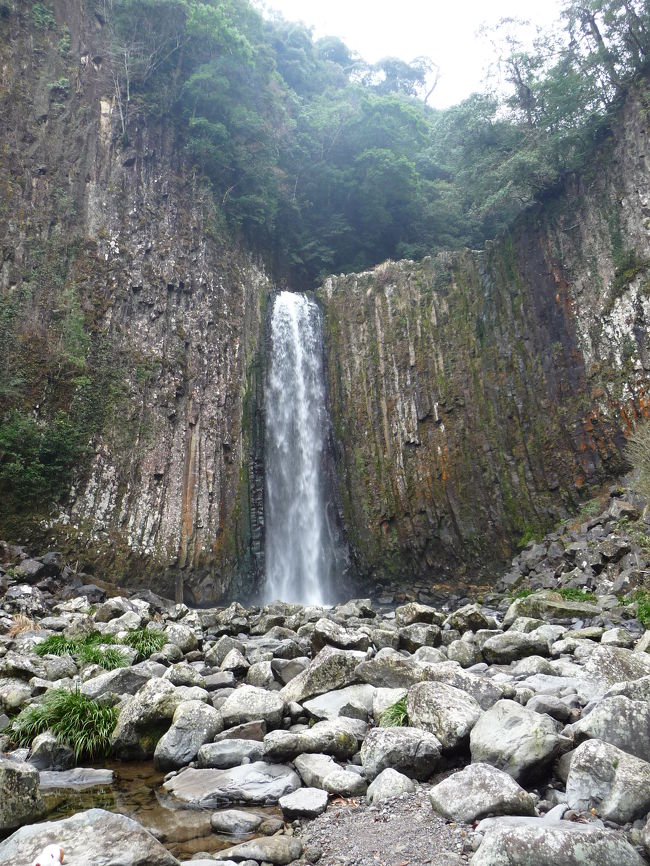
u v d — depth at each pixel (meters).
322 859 3.88
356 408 29.50
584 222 25.95
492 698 6.08
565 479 24.23
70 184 25.16
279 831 4.36
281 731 5.69
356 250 38.50
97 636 11.04
